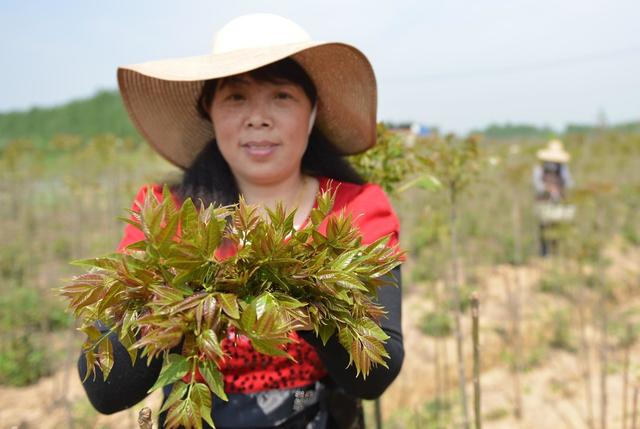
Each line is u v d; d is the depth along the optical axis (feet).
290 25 5.43
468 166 10.29
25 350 18.24
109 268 3.36
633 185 39.42
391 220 5.48
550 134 29.37
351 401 5.65
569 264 27.17
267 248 3.39
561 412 16.56
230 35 5.33
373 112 6.13
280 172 5.36
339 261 3.57
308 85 5.46
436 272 23.09
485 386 18.24
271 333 3.12
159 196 5.52
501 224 33.04
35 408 15.87
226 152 5.36
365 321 3.71
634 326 21.56
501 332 20.76
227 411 5.05
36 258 29.68
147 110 6.30
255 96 5.16
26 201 42.50
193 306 3.14
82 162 39.73
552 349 20.33
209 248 3.26
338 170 6.20
